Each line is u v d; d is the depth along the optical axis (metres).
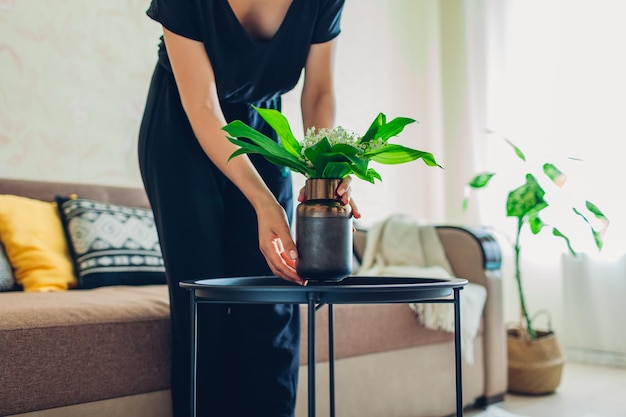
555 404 2.08
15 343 0.99
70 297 1.34
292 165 0.87
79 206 1.84
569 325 2.85
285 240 0.86
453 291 0.87
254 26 1.13
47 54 2.08
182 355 1.14
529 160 3.00
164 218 1.13
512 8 3.14
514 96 3.10
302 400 1.46
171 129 1.14
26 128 2.02
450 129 3.39
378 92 3.21
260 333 1.15
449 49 3.45
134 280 1.82
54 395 1.03
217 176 1.20
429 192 3.37
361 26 3.15
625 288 2.67
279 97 1.34
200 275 1.13
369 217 3.09
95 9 2.20
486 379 2.04
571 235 2.80
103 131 2.20
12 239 1.67
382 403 1.69
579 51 2.86
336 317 1.57
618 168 2.69
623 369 2.66
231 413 1.18
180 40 1.04
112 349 1.12
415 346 1.80
